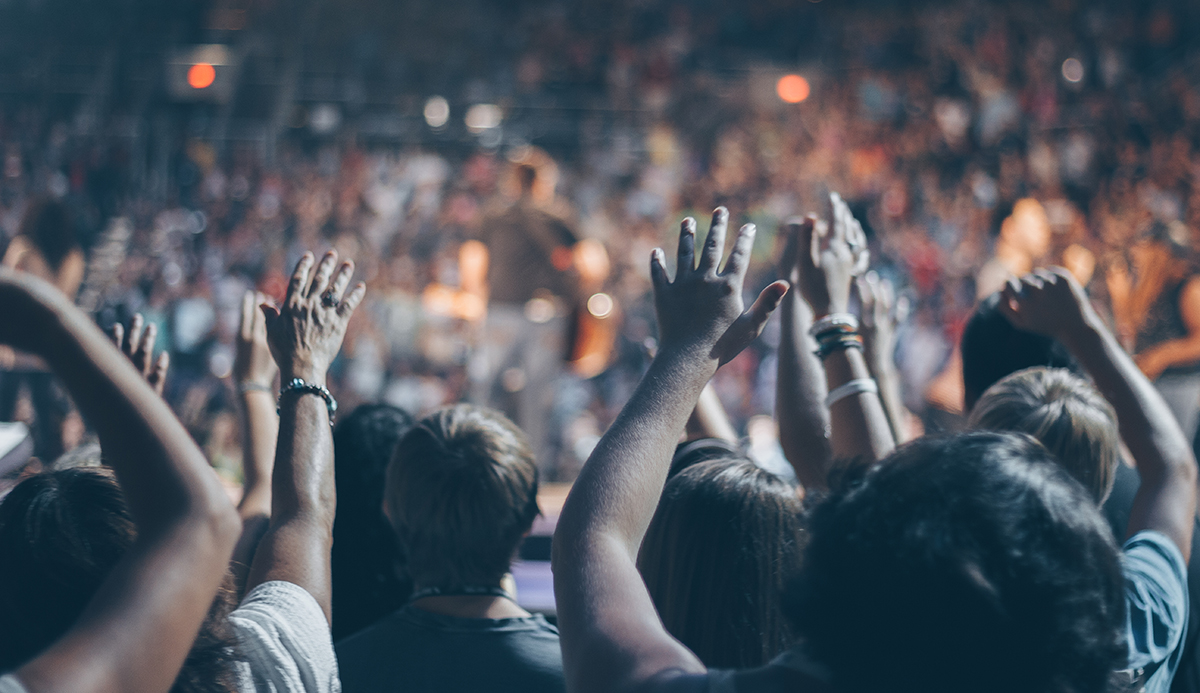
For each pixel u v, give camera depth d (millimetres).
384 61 19109
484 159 15461
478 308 5938
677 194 14352
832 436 1250
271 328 1170
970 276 11078
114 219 12297
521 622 1302
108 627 643
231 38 18406
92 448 1328
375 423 1641
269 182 13977
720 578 1125
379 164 15203
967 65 18359
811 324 1378
